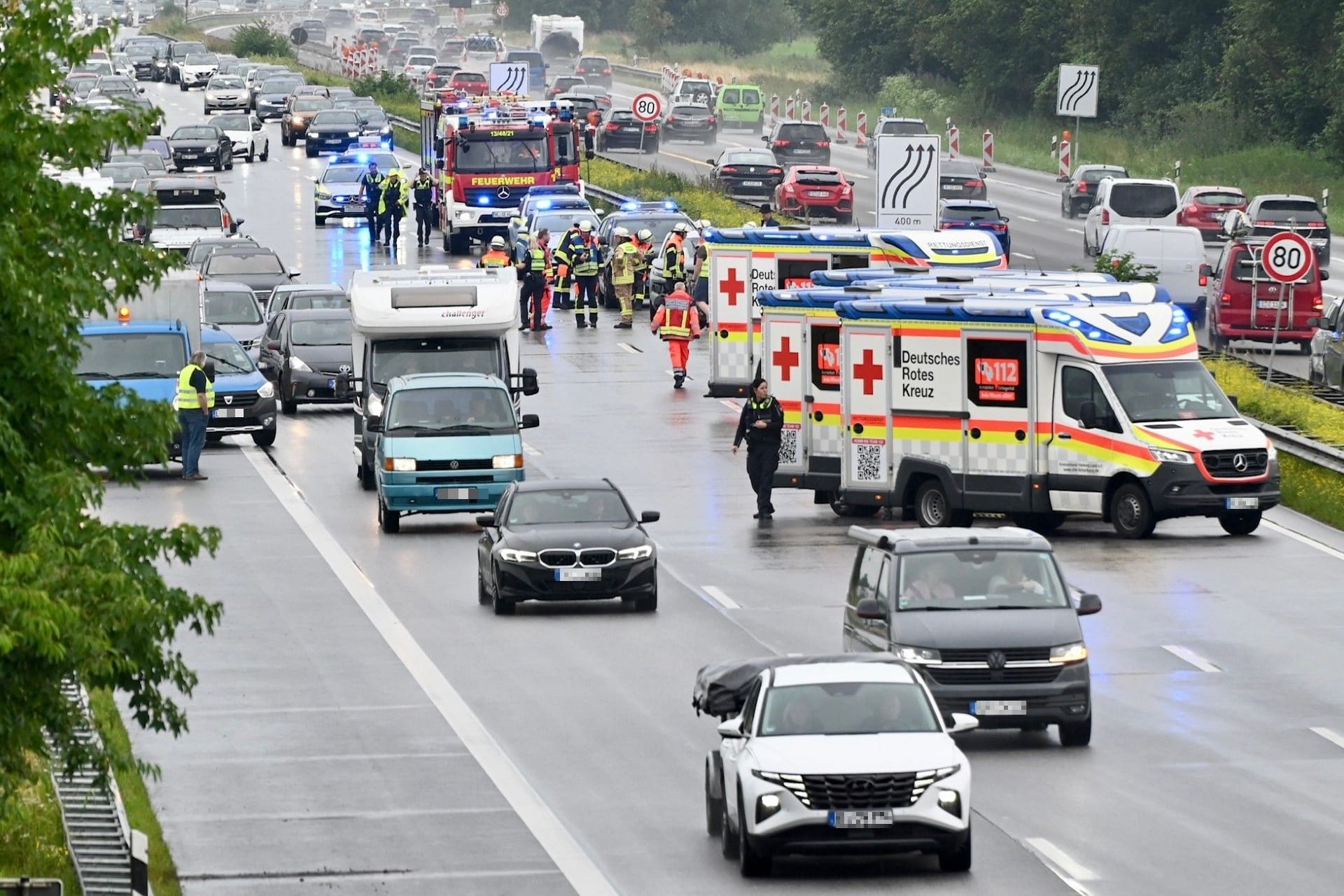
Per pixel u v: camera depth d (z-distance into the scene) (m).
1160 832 55.56
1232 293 146.62
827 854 52.22
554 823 57.22
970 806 55.66
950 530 69.31
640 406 139.00
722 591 89.75
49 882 40.47
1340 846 54.16
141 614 40.31
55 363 41.75
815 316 106.12
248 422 127.38
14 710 39.97
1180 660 76.81
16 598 37.53
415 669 75.94
